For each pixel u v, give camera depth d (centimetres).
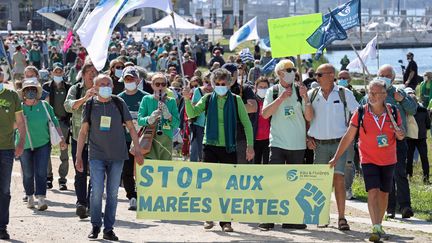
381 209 1973
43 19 15250
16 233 1977
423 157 3062
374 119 1928
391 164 1945
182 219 1983
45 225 2091
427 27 18438
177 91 3419
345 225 2059
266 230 2056
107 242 1877
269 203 1988
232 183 1986
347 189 2580
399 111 2066
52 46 8138
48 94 2628
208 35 14350
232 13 14450
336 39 2550
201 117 2444
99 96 1903
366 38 14762
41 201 2325
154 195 1970
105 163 1912
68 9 10875
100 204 1917
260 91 2448
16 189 2702
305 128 2069
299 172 1980
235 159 2069
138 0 2408
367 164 1941
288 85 2050
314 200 1981
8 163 1903
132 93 2312
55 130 2344
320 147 2061
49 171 2748
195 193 1981
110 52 6556
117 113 1914
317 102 2055
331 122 2048
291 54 2545
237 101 2056
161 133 2244
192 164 1977
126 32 13938
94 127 1903
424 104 4891
